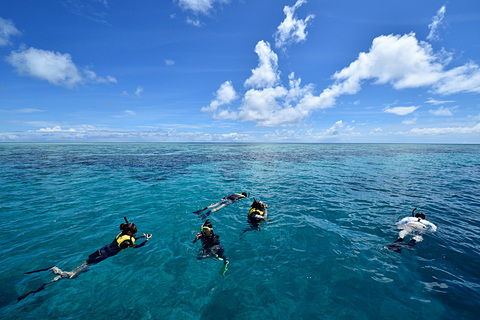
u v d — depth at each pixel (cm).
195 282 406
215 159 2844
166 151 4525
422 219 664
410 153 4216
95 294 370
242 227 673
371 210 830
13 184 1217
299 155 3634
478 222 709
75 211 796
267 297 366
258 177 1550
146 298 362
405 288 386
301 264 465
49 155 3200
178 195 1047
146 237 583
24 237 583
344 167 2116
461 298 359
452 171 1853
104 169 1825
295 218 744
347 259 483
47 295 363
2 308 329
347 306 344
